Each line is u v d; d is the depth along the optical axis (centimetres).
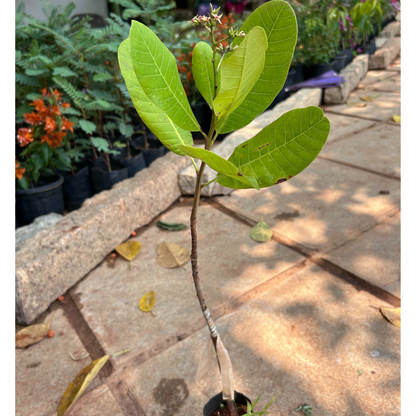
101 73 302
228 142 346
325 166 345
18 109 304
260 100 99
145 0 383
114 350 190
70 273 229
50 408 165
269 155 100
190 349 186
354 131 412
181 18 784
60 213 311
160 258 249
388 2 716
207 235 270
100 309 215
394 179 314
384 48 703
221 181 107
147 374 176
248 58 74
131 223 272
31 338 197
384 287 209
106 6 663
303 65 570
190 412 158
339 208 283
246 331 192
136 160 348
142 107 98
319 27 539
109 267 247
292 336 187
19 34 322
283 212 286
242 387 166
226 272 233
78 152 320
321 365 172
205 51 99
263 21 91
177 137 102
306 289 214
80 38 318
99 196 270
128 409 162
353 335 184
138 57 83
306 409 154
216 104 86
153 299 215
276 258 240
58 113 269
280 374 169
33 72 280
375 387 160
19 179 287
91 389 172
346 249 240
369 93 534
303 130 94
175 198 316
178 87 92
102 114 367
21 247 221
